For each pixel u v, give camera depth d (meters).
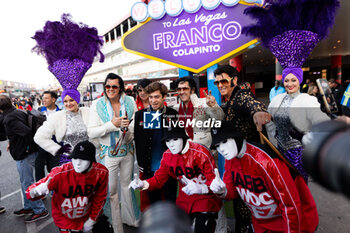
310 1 1.74
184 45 2.80
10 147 2.88
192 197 1.82
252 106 1.67
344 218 2.43
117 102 2.51
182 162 1.85
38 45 2.33
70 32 2.31
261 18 1.94
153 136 2.27
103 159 2.38
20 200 3.56
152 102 2.19
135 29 2.91
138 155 2.34
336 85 6.77
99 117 2.42
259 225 1.54
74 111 2.41
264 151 1.36
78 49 2.33
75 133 2.36
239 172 1.47
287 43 1.87
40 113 3.35
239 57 13.18
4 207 3.35
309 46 1.86
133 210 2.59
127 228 2.55
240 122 1.88
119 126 2.25
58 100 5.47
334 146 0.22
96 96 12.38
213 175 1.79
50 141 2.32
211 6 2.56
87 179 1.78
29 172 3.00
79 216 1.90
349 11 7.24
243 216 1.93
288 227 1.29
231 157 1.38
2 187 4.12
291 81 1.88
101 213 1.96
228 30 2.60
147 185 1.88
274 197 1.37
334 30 9.77
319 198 2.82
